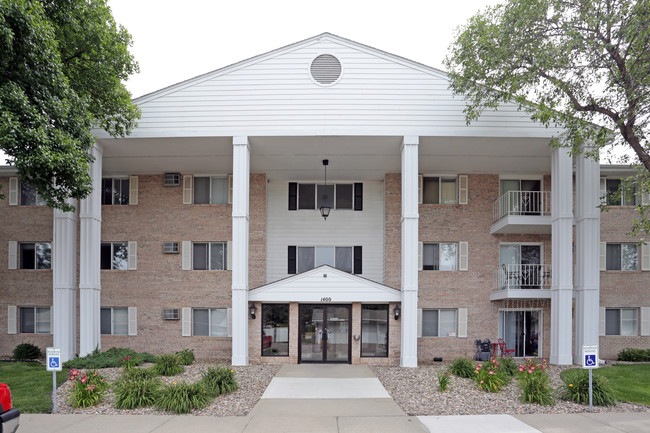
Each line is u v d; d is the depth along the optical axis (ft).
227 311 63.26
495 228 61.46
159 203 65.10
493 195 64.44
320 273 55.57
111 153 58.13
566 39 41.29
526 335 62.54
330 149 56.39
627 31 37.83
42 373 46.11
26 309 63.72
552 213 55.01
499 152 56.95
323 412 33.04
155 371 43.29
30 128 34.30
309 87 52.70
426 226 63.82
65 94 37.29
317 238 66.33
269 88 52.85
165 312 63.05
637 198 62.13
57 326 53.88
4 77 35.14
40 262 63.77
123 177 65.87
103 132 53.06
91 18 41.83
